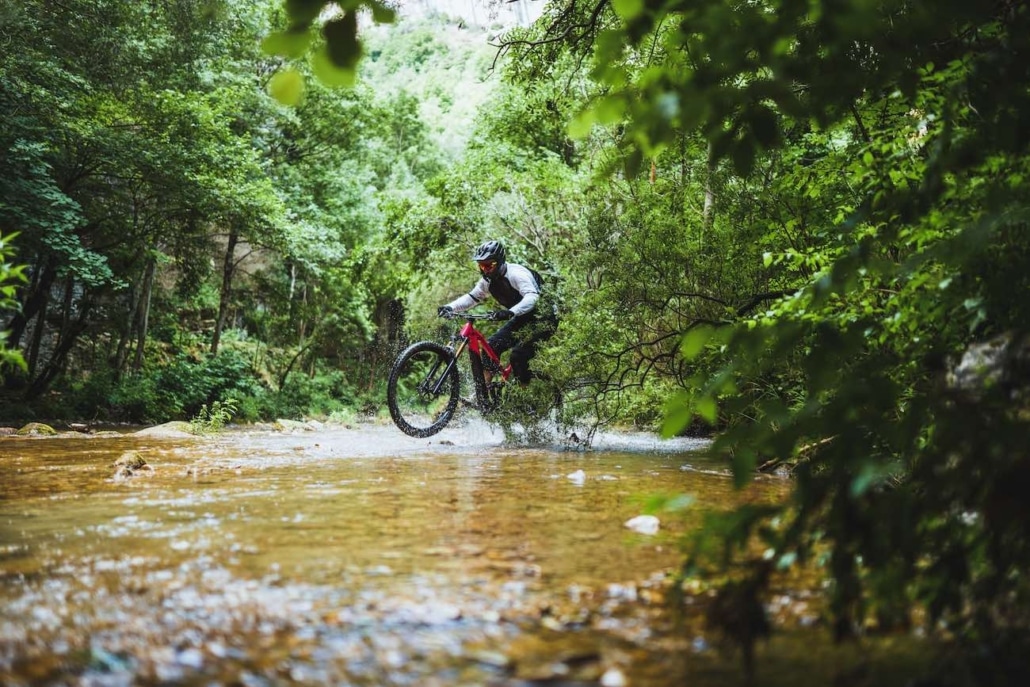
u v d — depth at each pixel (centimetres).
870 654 135
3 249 284
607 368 646
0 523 257
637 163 153
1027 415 140
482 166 1308
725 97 138
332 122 2542
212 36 1752
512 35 618
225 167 1669
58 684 115
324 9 118
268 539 231
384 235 1427
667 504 133
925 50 159
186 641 136
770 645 140
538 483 383
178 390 1770
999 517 121
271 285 2509
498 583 180
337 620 149
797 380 402
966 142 170
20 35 1319
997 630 136
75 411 1552
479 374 685
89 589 170
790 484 396
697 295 588
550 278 762
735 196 566
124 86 1510
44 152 1400
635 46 161
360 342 2711
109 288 1723
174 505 300
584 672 124
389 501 314
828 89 154
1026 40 156
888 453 189
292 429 1315
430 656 129
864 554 133
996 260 196
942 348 192
